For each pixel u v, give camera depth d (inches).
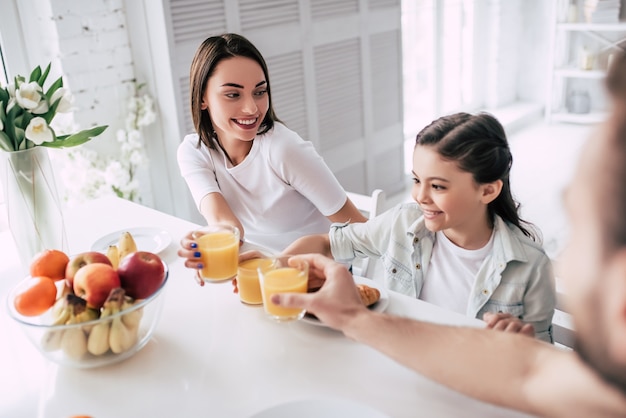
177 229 62.5
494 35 197.5
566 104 203.0
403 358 32.1
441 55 181.9
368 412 32.2
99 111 97.7
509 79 209.8
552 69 191.6
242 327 43.2
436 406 33.6
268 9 107.5
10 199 50.9
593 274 13.0
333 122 127.5
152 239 59.4
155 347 41.2
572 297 13.8
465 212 47.2
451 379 29.6
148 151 105.2
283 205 67.1
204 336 42.3
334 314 36.2
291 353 39.6
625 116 12.0
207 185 64.9
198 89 61.8
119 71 98.7
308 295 37.3
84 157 94.0
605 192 12.4
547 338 48.0
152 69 98.3
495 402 27.6
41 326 36.5
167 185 105.9
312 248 54.4
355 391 35.4
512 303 48.1
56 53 91.4
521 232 49.7
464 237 49.9
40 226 51.4
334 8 120.3
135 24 97.0
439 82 184.5
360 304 36.7
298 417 32.6
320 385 36.1
